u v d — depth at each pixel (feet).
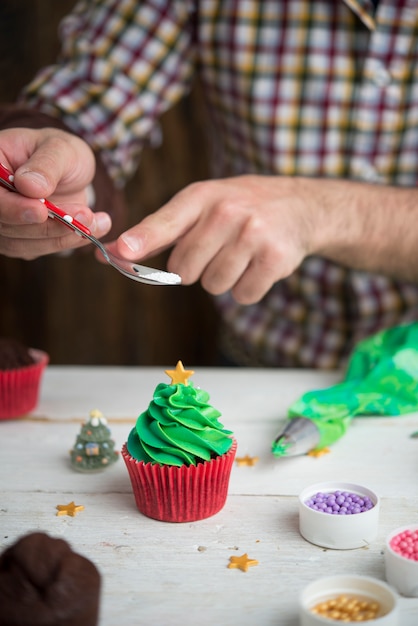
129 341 5.56
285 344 4.00
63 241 2.63
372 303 3.83
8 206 2.41
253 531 2.33
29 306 5.47
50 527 2.35
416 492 2.48
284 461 2.65
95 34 3.69
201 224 2.77
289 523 2.36
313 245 2.93
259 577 2.16
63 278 5.44
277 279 2.82
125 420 2.93
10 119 3.10
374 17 3.57
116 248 2.68
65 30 3.84
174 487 2.33
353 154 3.71
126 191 5.34
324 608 1.98
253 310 4.05
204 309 5.55
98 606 1.91
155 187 5.37
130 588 2.12
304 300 3.92
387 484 2.52
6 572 1.89
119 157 3.62
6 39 5.20
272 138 3.73
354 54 3.64
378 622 1.90
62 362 5.55
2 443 2.78
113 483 2.56
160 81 3.75
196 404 2.42
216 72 3.78
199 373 3.38
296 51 3.65
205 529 2.34
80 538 2.30
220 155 4.04
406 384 2.90
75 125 3.53
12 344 2.94
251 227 2.73
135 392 3.18
